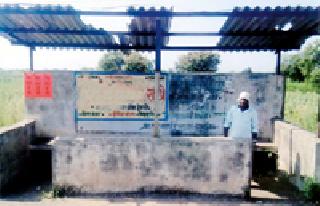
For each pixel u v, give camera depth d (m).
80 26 7.45
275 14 5.93
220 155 6.00
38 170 7.89
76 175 6.07
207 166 6.02
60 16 6.40
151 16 6.02
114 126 8.52
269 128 8.48
